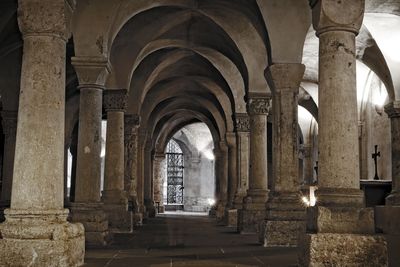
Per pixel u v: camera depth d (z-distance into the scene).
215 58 19.05
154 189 34.97
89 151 11.84
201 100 26.88
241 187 19.48
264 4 12.05
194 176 39.81
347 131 7.59
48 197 7.10
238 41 15.39
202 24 16.22
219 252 10.05
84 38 11.85
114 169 15.34
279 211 11.62
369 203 16.36
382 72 15.98
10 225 6.93
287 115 12.04
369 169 19.50
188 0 14.56
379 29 14.67
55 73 7.36
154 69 19.39
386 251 7.10
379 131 18.66
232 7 13.92
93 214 11.64
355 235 7.15
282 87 12.12
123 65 15.71
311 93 21.55
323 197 7.50
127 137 19.22
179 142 40.09
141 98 19.66
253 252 10.07
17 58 15.82
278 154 12.02
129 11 13.10
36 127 7.16
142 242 12.28
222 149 26.62
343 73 7.70
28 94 7.24
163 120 32.00
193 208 39.50
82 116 11.92
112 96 15.61
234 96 19.70
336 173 7.52
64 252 6.92
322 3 7.76
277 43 12.10
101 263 8.25
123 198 15.45
